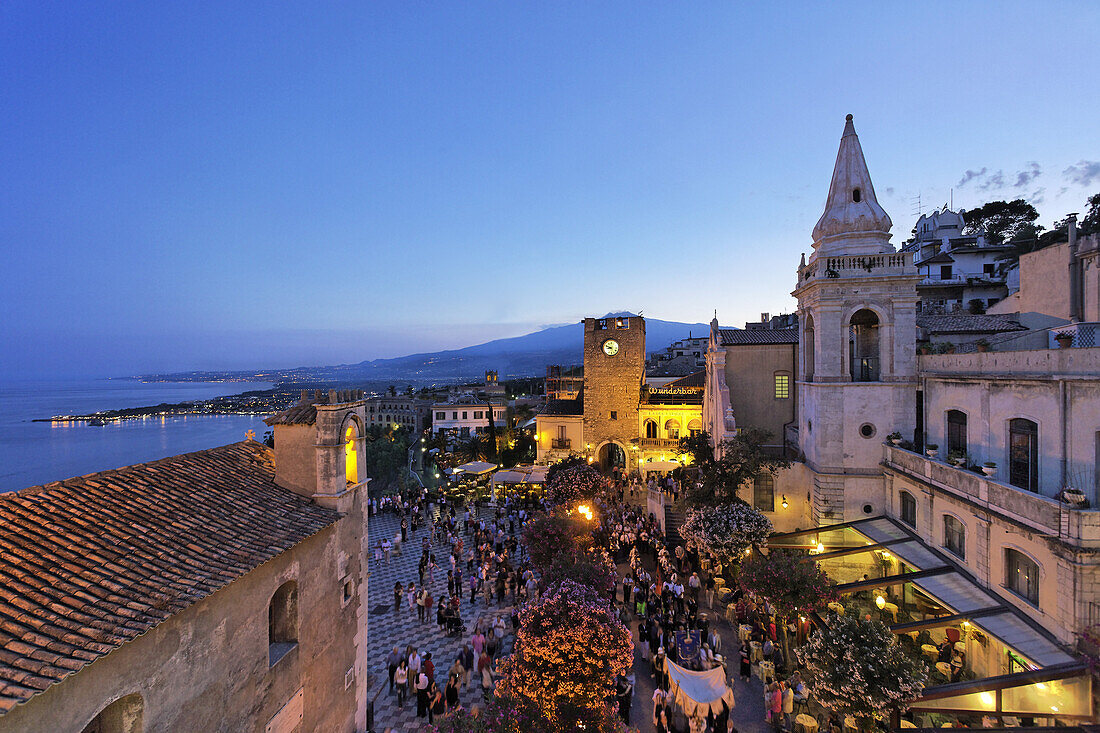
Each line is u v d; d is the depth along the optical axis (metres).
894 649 14.81
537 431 56.84
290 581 13.95
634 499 44.03
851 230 28.66
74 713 8.40
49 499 11.48
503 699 14.80
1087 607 14.59
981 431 20.69
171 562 11.09
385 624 25.08
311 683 14.76
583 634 14.92
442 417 102.94
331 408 15.84
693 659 18.70
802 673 17.97
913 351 26.59
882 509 26.73
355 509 17.45
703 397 48.69
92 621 8.92
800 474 30.31
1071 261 26.55
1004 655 17.67
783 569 20.22
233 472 15.97
